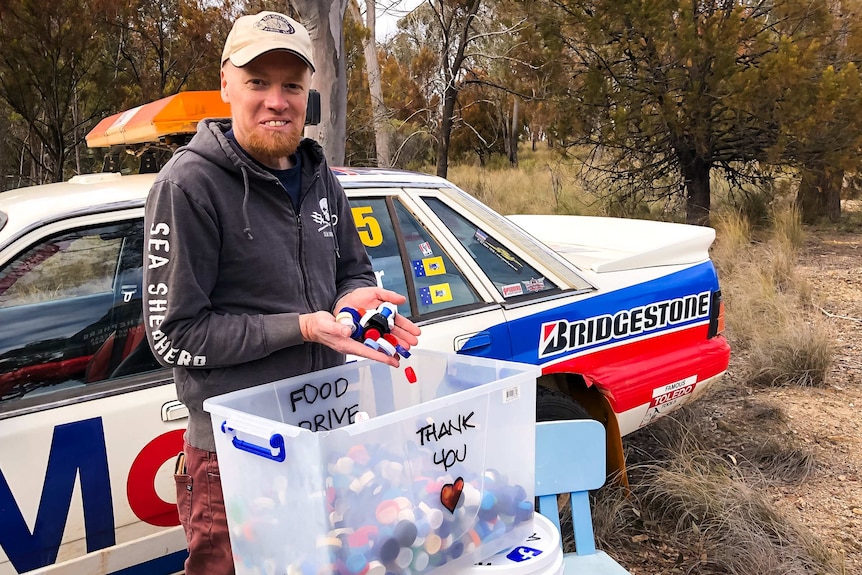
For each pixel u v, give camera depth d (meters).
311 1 5.59
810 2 10.51
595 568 2.22
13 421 2.02
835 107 9.93
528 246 3.19
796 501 3.59
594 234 4.14
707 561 3.04
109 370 2.20
